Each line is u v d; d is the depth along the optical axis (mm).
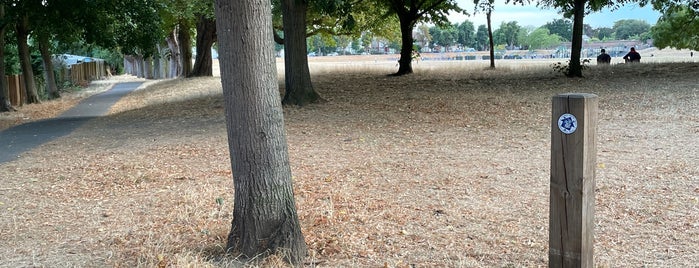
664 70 21047
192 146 10922
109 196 7422
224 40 4703
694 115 11961
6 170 9492
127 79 56969
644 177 7289
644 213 5922
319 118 14000
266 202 4820
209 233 5617
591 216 3553
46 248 5438
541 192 6910
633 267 4617
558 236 3564
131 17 21547
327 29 31516
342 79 25703
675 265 4633
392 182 7645
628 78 19391
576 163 3439
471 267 4723
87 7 19406
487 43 88000
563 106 3436
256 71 4727
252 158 4793
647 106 13555
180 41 43844
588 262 3572
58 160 10273
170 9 28719
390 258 4988
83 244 5531
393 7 27562
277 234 4832
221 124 13930
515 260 4863
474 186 7293
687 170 7496
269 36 4770
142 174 8570
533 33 81375
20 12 20109
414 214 6211
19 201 7320
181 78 37875
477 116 13445
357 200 6801
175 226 5961
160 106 20234
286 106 16172
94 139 12930
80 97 29922
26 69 25438
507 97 16375
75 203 7137
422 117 13562
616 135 10359
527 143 10062
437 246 5250
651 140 9727
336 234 5590
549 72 23484
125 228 5996
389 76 26688
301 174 8273
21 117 19875
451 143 10336
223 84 4816
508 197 6758
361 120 13461
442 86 20328
